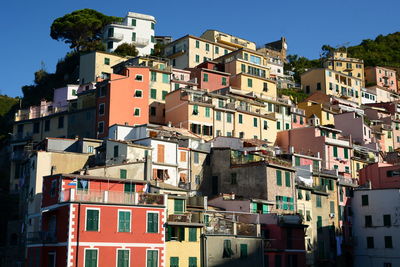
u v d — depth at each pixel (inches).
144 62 4124.0
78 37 5733.3
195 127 3654.0
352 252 3218.5
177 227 2220.7
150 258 2105.1
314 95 5590.6
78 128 3806.6
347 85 6205.7
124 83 3715.6
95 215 2027.6
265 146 3496.6
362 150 4175.7
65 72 5442.9
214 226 2340.1
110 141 2805.1
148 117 3759.8
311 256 2829.7
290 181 2891.2
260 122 4069.9
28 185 2837.1
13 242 2920.8
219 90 4247.0
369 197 3243.1
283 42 7849.4
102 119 3646.7
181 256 2206.0
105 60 4746.6
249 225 2440.9
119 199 2087.8
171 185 2518.5
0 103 5354.3
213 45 5452.8
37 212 2640.3
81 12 5871.1
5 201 3511.3
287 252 2566.4
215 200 2650.1
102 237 2020.2
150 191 2320.4
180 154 2908.5
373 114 5580.7
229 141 3314.5
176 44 5393.7
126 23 5551.2
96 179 2185.0
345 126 4606.3
